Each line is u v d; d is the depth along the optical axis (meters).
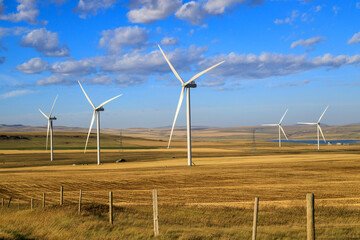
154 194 14.21
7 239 14.61
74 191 45.28
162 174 62.31
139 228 15.66
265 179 51.16
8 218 20.34
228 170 64.94
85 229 15.66
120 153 144.50
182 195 37.53
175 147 193.38
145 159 115.38
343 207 23.22
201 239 12.92
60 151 157.12
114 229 15.72
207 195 37.12
